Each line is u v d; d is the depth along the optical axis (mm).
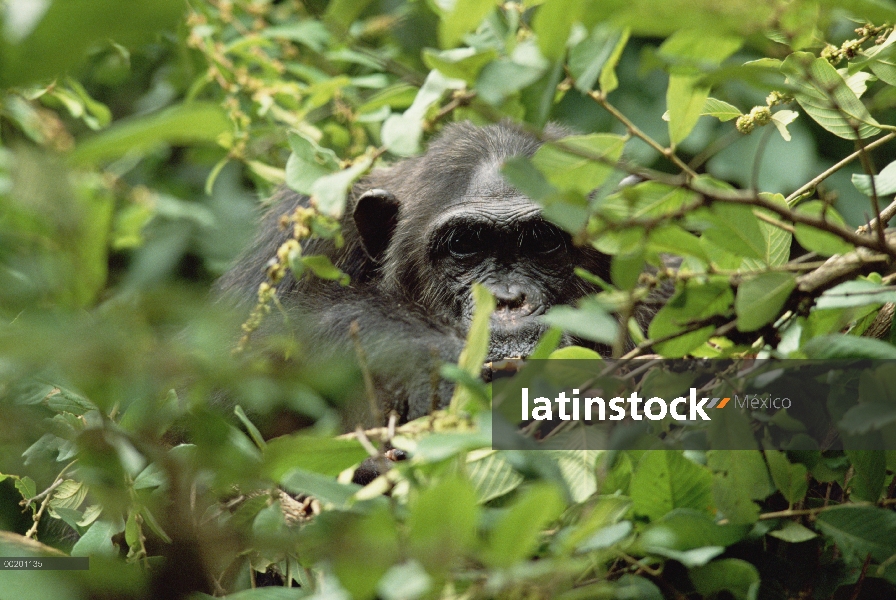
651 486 5738
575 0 4801
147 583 5230
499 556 4367
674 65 5520
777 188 14094
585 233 5078
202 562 5203
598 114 14609
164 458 5250
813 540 6301
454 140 12344
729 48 5504
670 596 5848
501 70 5449
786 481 5879
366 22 12062
